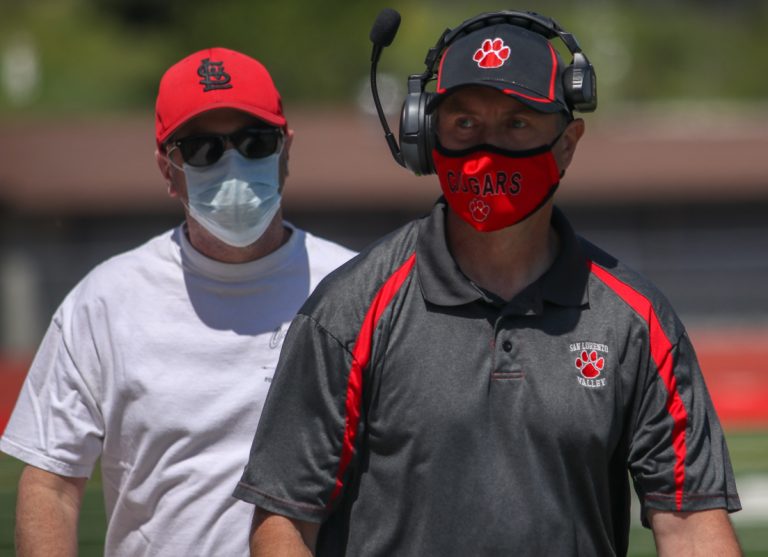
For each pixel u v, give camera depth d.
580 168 61.22
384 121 8.56
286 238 10.55
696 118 100.69
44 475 10.01
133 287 10.20
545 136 7.87
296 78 109.81
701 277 61.34
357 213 60.38
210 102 10.03
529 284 8.05
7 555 15.82
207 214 10.02
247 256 10.17
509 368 7.75
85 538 15.58
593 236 61.47
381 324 7.86
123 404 9.96
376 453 7.84
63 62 107.69
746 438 22.20
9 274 59.84
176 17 118.12
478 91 7.80
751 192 60.62
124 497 10.01
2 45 108.06
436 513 7.66
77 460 10.03
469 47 7.89
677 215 61.28
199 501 9.76
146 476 9.91
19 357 55.59
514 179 7.81
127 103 106.00
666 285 61.34
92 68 108.12
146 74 109.94
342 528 7.95
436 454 7.68
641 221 61.47
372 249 8.19
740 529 17.19
